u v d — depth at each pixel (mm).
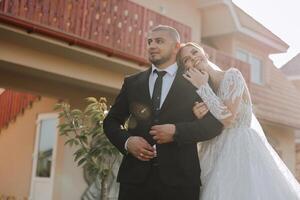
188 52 3018
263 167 2980
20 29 6406
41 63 7113
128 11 8125
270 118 13008
